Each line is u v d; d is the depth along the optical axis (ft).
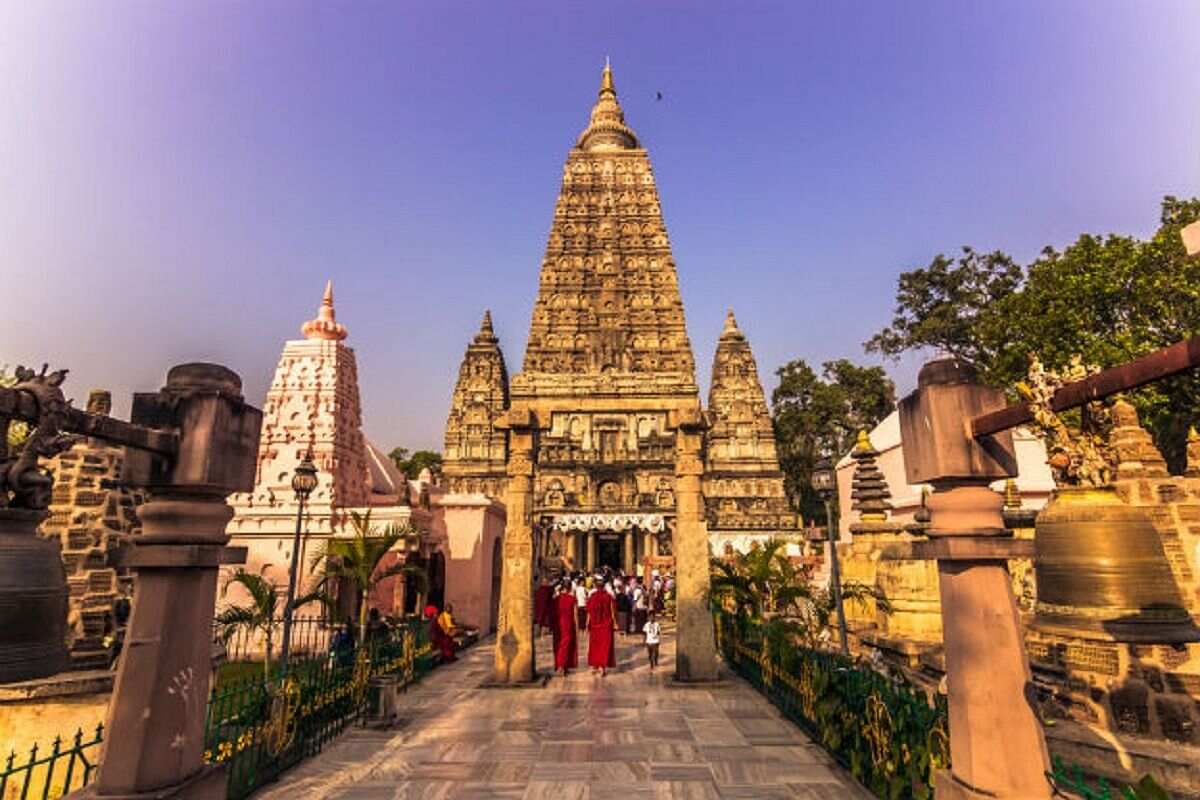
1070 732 19.47
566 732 29.68
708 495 184.96
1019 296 86.84
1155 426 72.49
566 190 177.78
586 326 165.48
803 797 21.40
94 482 33.45
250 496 59.36
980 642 12.68
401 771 24.29
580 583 75.20
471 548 68.54
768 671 35.73
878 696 20.68
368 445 87.56
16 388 12.57
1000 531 12.92
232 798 20.58
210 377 15.14
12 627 11.63
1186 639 14.03
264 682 24.20
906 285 132.77
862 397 197.47
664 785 22.63
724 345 202.90
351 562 45.91
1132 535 14.92
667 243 170.19
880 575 42.27
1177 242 72.38
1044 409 12.28
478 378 197.98
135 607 13.84
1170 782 16.63
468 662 51.42
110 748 13.00
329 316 69.46
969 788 12.40
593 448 171.42
